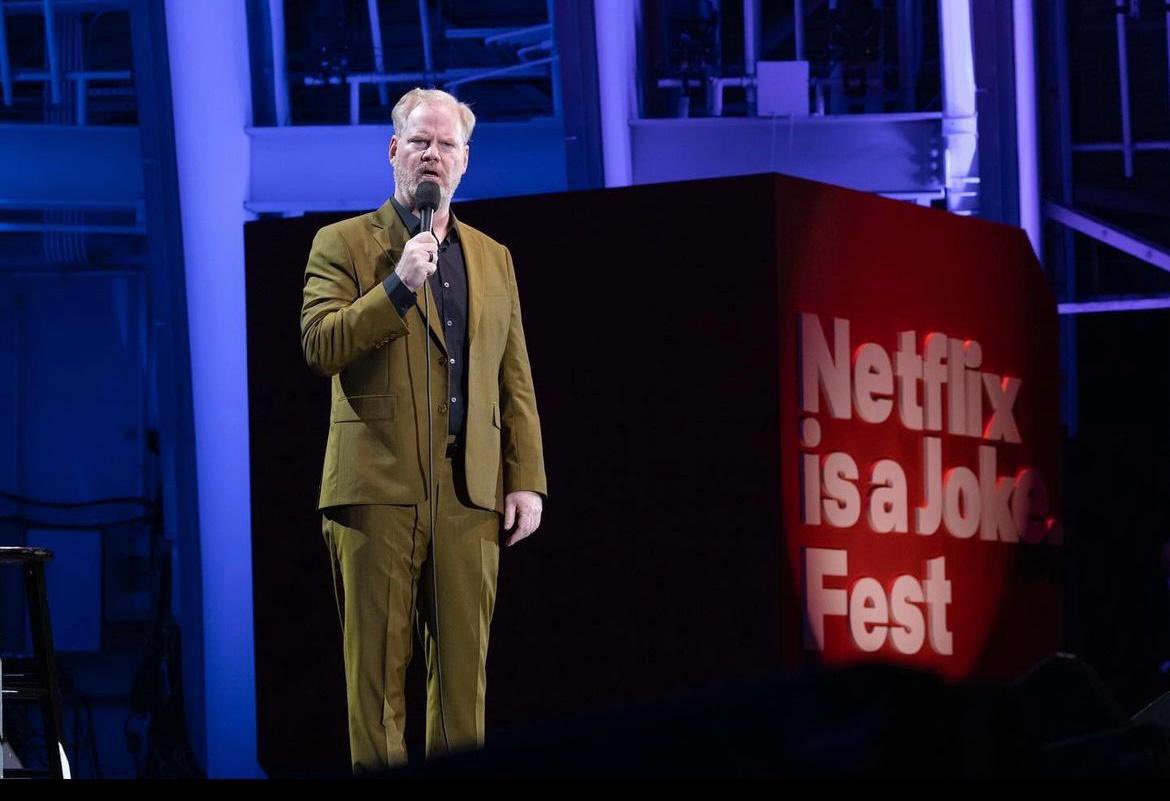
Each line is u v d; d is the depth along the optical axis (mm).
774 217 9742
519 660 10055
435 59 18641
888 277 10703
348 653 6234
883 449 10492
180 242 16844
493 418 6309
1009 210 16391
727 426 9781
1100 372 20734
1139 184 20281
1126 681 19609
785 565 9625
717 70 17641
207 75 16578
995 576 11422
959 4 16188
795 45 18781
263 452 10508
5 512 22266
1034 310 12062
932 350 11016
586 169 16188
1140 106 20266
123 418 22500
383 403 6148
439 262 6324
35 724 17688
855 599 10102
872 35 17484
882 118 16219
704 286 9875
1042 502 11984
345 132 16781
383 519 6105
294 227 10469
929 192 16281
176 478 16875
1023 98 16422
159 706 18047
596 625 9945
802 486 9836
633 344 10000
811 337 9969
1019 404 11844
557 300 10141
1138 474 20297
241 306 16812
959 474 11117
